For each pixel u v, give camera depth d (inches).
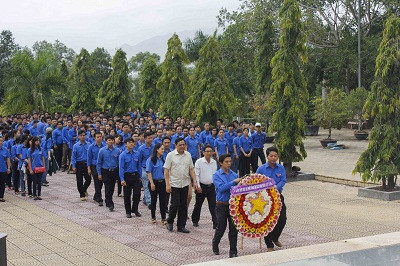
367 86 1493.6
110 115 1123.3
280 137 703.1
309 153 997.2
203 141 689.0
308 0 1429.6
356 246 282.7
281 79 693.3
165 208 460.4
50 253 370.0
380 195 563.2
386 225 438.9
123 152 483.2
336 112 1070.4
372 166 577.0
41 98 1300.4
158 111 1181.1
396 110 570.9
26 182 653.3
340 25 1457.9
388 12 1270.9
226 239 401.7
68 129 820.6
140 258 353.1
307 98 716.0
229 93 853.8
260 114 1099.9
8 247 388.2
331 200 563.5
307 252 273.0
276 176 362.3
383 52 570.9
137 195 490.6
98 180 555.5
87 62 1207.6
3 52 1774.1
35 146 588.1
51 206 552.7
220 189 346.6
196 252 365.4
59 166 837.8
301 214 489.7
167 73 999.0
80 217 494.0
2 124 868.6
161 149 452.1
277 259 261.0
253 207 336.5
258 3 1379.2
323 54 1417.3
